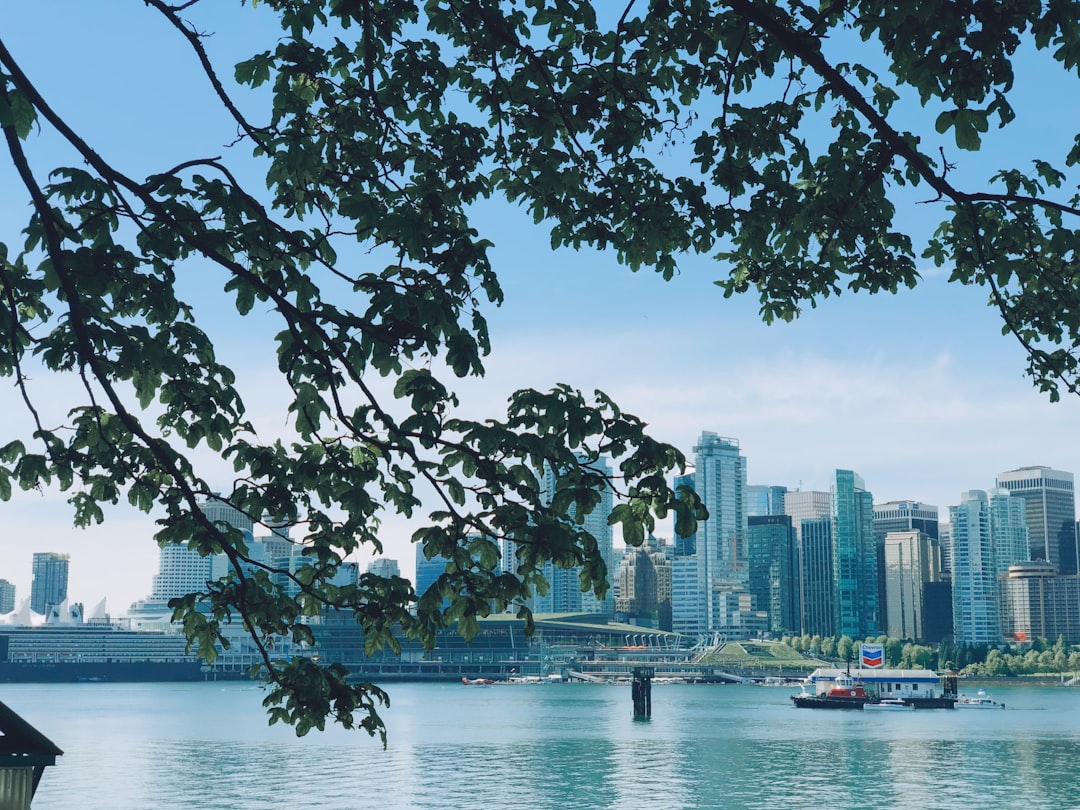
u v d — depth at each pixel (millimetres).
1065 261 15367
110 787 97688
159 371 11367
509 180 13992
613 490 10898
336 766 115312
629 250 14180
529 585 11539
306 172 12188
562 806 86812
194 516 11703
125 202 9945
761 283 15883
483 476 11070
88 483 12883
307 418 12047
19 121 9250
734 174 13680
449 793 94062
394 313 10414
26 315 12375
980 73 10984
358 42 12680
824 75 11820
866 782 102562
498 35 12734
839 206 13891
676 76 13828
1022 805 88188
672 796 92625
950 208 14664
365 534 12836
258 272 11602
